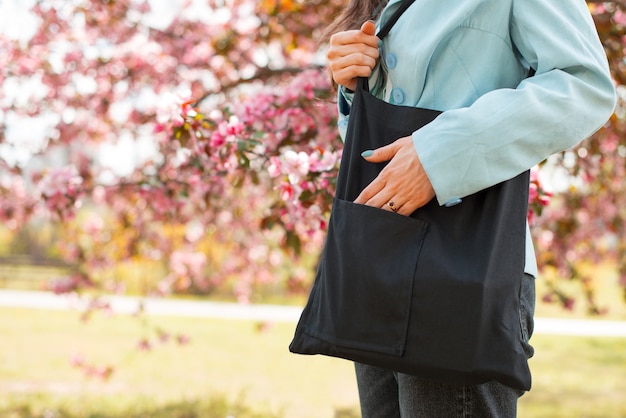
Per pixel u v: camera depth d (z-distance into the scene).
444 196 1.19
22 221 4.84
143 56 4.66
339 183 1.34
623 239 5.38
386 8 1.38
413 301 1.18
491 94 1.21
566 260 4.81
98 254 5.33
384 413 1.48
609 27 2.80
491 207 1.21
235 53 4.48
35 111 4.62
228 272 6.46
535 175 2.65
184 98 2.58
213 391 5.68
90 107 4.68
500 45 1.29
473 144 1.18
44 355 7.06
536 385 6.23
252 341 8.31
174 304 11.52
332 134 2.85
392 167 1.23
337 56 1.40
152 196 3.55
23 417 4.68
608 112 1.25
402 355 1.18
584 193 4.51
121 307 10.77
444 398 1.27
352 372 6.62
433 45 1.28
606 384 6.28
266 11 3.98
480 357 1.15
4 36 4.58
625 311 11.89
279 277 6.81
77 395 5.40
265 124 2.83
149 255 5.50
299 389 5.84
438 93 1.31
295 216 2.75
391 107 1.31
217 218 4.95
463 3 1.27
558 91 1.20
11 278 14.50
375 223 1.22
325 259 1.28
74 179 3.49
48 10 4.47
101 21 4.50
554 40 1.23
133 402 5.21
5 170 4.58
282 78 4.12
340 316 1.23
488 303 1.15
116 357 7.09
